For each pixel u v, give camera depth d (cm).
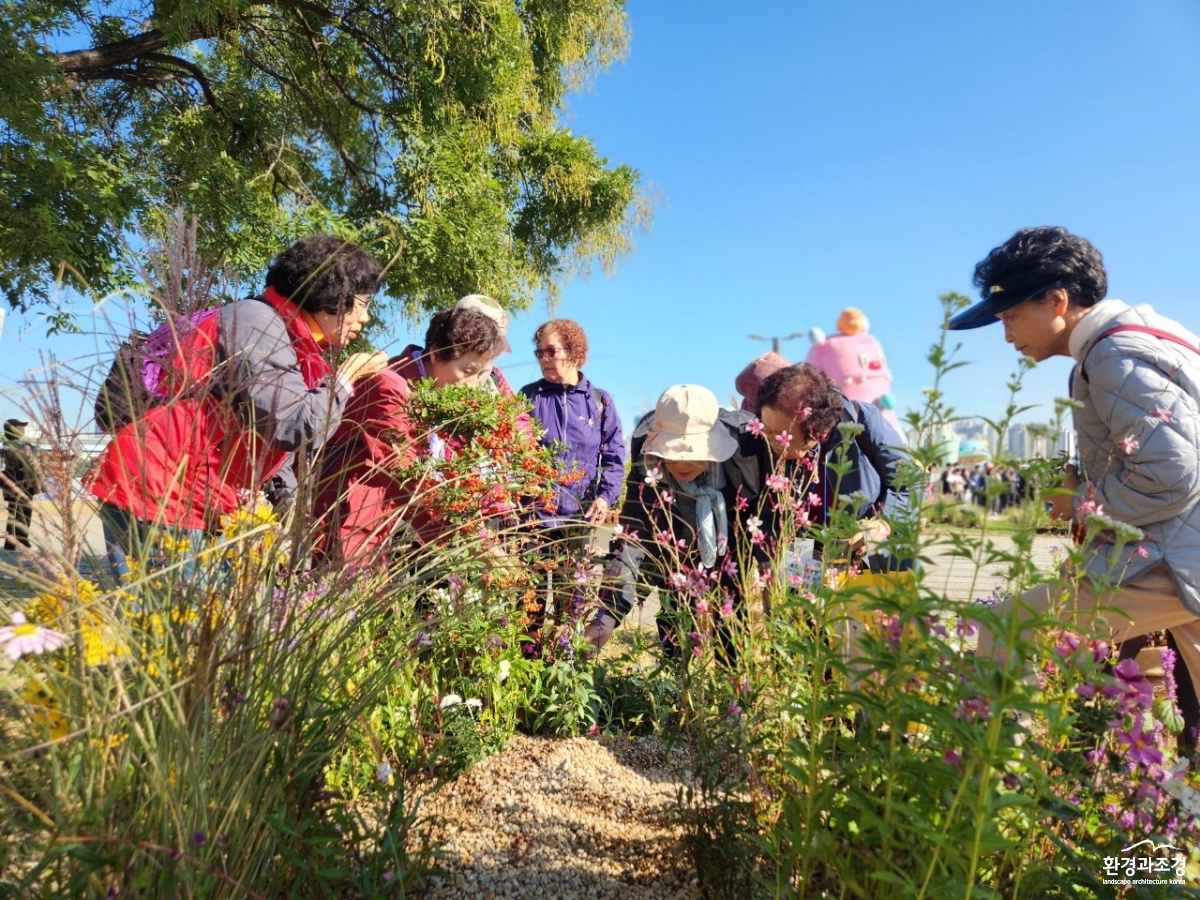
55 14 726
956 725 127
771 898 173
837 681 171
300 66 998
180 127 925
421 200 955
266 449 192
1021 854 145
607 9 1209
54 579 159
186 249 191
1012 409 140
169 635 154
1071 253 239
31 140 652
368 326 561
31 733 146
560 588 315
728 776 200
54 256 622
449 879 204
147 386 190
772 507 298
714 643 247
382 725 248
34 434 161
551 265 1296
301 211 869
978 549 135
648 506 313
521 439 295
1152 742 156
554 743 296
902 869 141
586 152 1196
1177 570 207
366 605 203
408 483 277
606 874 210
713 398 304
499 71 997
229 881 137
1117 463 224
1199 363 218
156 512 171
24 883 126
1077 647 154
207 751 150
